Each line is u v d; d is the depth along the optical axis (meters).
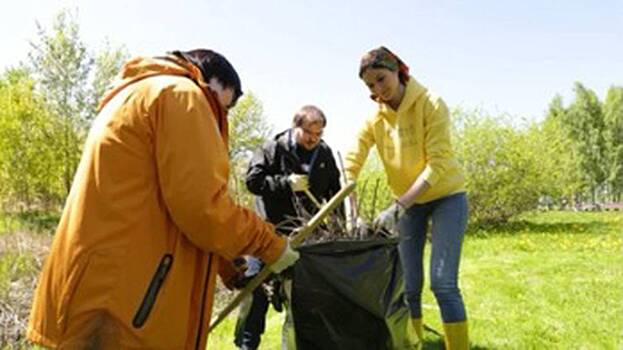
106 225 2.06
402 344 2.84
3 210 9.02
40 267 6.37
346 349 2.66
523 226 18.75
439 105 3.53
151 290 2.08
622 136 56.47
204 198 2.02
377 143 3.89
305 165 4.00
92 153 2.14
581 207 35.88
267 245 2.26
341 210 3.24
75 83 20.25
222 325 5.01
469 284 7.09
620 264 8.72
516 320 5.12
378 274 2.73
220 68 2.39
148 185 2.10
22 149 18.91
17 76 23.59
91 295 2.04
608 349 4.24
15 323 4.81
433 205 3.68
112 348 2.02
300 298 2.62
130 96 2.15
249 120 23.78
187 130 2.05
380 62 3.49
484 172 19.09
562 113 58.28
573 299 6.05
